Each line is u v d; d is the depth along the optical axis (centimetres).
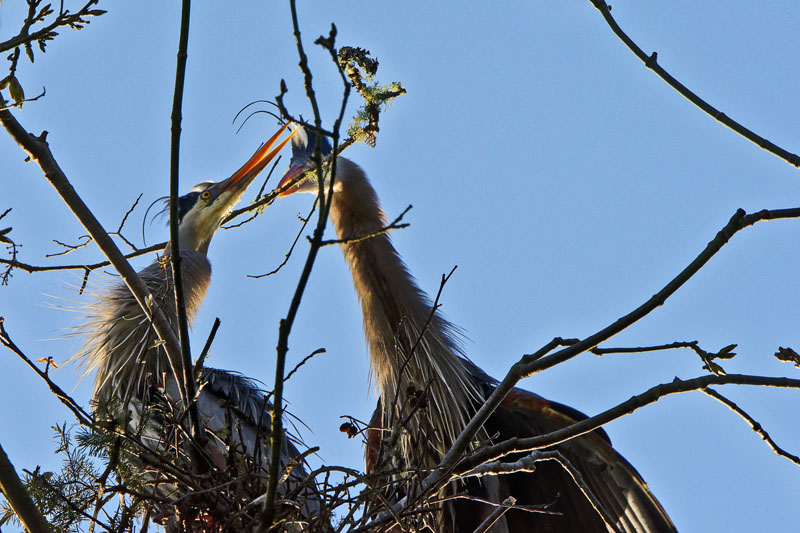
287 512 722
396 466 845
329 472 748
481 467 782
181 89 696
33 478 708
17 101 793
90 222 818
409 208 556
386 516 753
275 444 560
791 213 730
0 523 706
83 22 784
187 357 750
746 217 725
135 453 751
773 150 772
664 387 755
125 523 695
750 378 747
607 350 744
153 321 821
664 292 725
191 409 813
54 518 707
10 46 759
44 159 806
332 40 517
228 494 780
